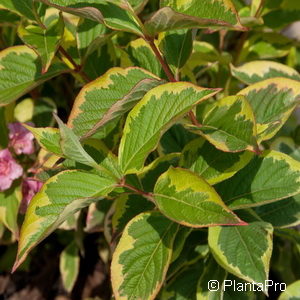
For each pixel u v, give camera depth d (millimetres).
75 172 750
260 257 766
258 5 938
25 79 836
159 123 744
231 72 908
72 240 1106
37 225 727
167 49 784
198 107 819
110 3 749
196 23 706
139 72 783
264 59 1038
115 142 835
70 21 890
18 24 886
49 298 1192
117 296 763
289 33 1171
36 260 1222
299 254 958
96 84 778
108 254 1085
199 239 868
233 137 744
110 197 766
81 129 771
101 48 883
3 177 906
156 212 794
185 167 802
